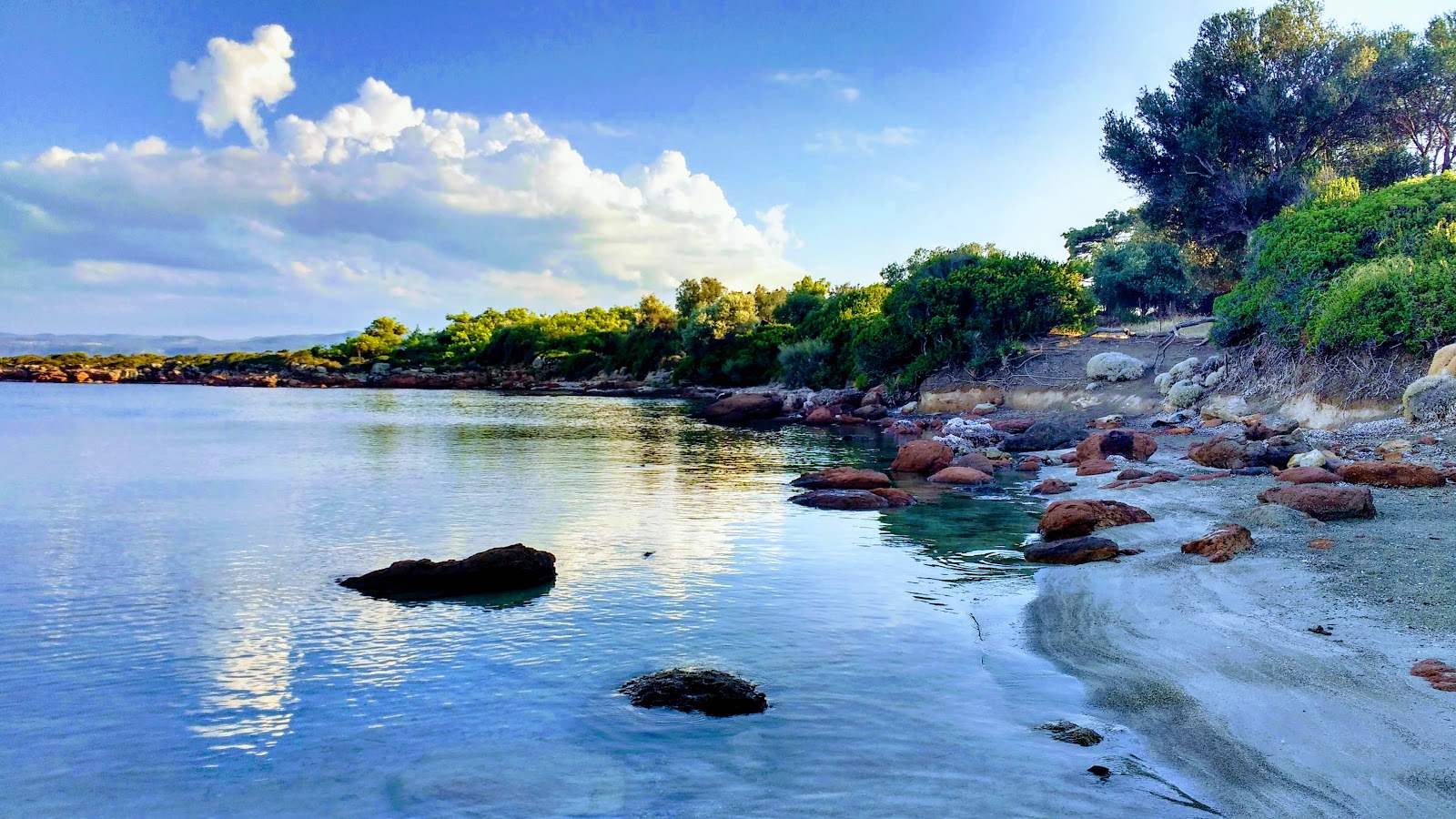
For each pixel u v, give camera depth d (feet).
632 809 22.61
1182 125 172.45
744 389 281.54
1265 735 24.77
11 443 137.69
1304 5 164.35
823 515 68.18
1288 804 21.15
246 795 23.81
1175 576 42.37
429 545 58.34
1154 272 211.82
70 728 28.37
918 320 190.19
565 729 27.96
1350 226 109.50
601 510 72.02
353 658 35.19
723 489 84.43
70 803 23.45
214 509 73.51
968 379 173.27
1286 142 166.20
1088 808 21.61
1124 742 25.39
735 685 29.76
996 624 37.81
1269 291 111.96
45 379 461.37
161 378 468.75
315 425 180.55
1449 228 98.48
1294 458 72.49
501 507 73.77
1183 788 22.40
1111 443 91.15
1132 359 145.07
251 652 36.06
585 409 244.83
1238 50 167.32
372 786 24.26
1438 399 79.20
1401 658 29.43
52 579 48.85
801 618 40.06
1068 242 285.64
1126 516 55.31
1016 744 25.63
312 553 55.83
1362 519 51.44
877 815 21.79
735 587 46.03
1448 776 21.65
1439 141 166.09
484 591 45.80
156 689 31.91
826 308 270.26
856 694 30.25
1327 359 98.27
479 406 261.85
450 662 34.65
